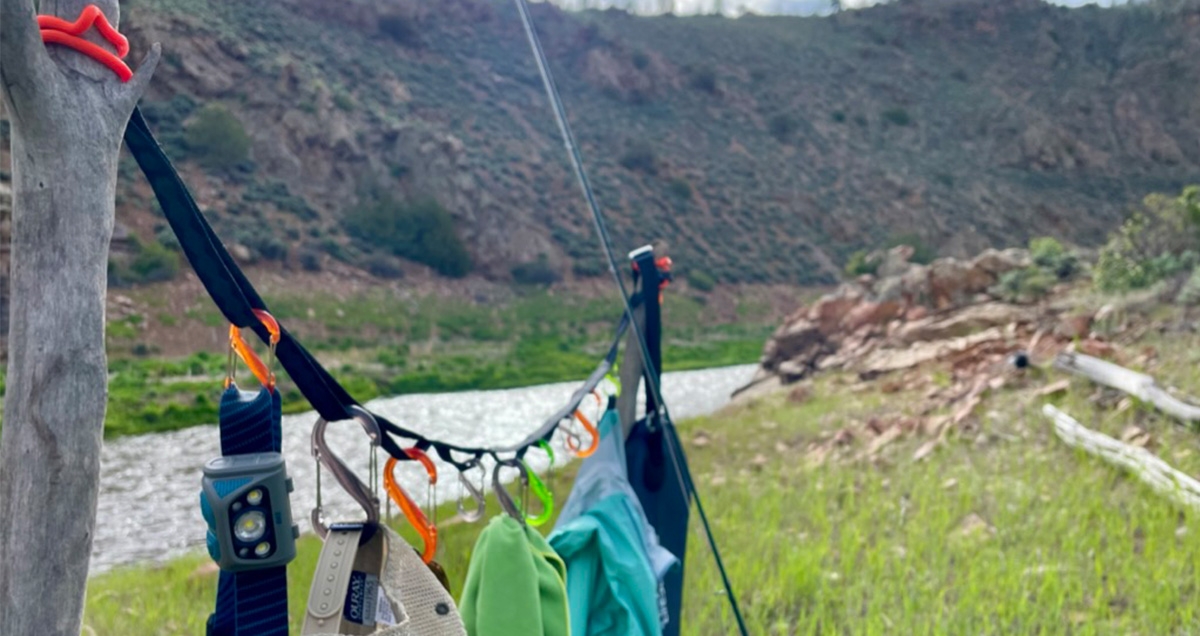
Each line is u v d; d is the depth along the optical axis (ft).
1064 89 366.02
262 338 4.45
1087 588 20.35
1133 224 70.79
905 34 395.96
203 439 84.02
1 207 87.35
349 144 207.72
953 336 71.92
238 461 4.00
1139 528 24.12
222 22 208.13
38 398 3.76
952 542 23.98
